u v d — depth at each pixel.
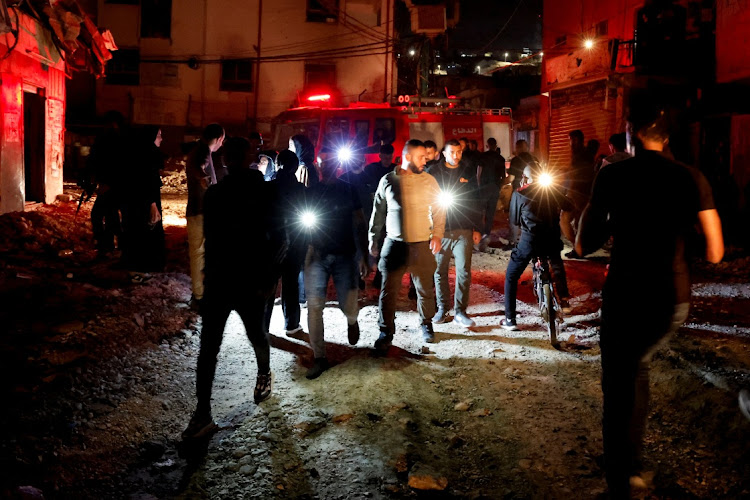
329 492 3.45
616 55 17.62
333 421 4.23
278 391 4.73
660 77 17.12
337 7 29.62
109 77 29.80
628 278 3.02
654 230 2.98
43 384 4.34
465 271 6.47
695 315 6.67
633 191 3.03
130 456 3.77
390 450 3.84
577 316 6.91
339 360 5.42
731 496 3.35
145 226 7.82
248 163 4.26
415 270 5.70
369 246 5.71
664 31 17.23
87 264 8.14
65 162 25.19
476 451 3.92
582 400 4.61
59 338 5.11
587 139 20.36
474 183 6.37
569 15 23.67
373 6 29.55
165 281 7.45
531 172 5.93
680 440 3.96
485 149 13.40
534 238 5.97
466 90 35.03
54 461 3.55
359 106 14.36
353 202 5.16
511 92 33.78
